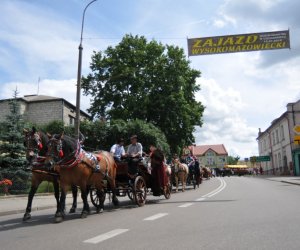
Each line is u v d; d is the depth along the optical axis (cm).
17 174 2338
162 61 4253
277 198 1463
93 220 1023
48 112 4309
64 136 1068
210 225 850
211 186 2817
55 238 758
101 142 3469
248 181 3553
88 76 4397
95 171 1170
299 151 5256
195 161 2711
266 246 631
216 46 1847
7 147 2402
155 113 4209
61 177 1056
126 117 4088
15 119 2505
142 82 4131
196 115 4409
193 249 620
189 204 1349
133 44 4325
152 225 877
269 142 7306
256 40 1831
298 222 862
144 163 1426
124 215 1102
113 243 684
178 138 4288
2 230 912
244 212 1052
